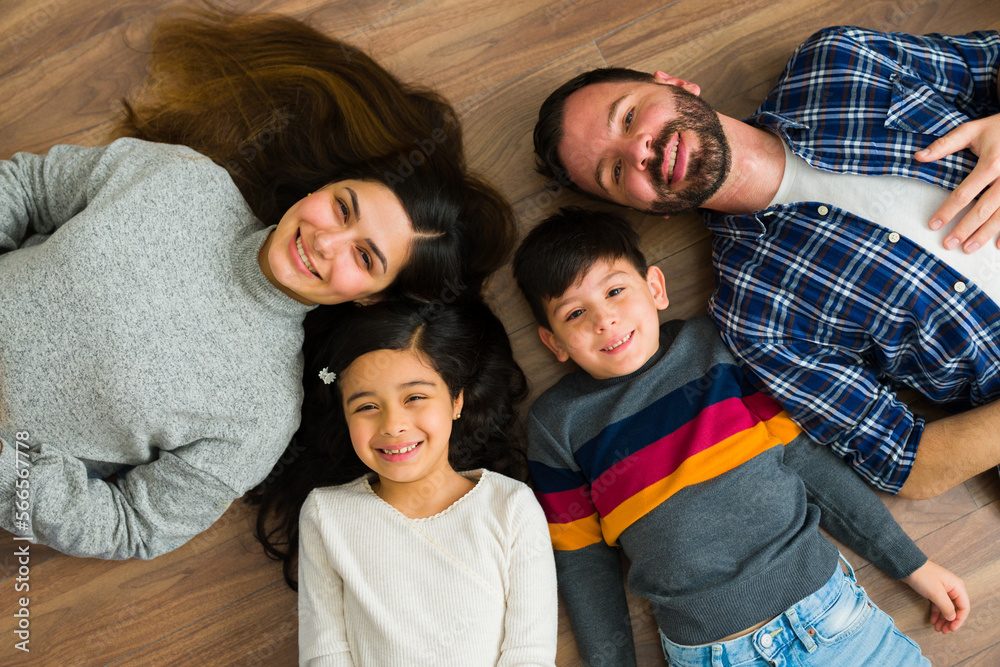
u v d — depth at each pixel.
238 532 1.34
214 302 1.19
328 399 1.30
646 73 1.30
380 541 1.13
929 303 1.19
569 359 1.40
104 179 1.21
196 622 1.32
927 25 1.40
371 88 1.38
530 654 1.09
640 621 1.34
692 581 1.17
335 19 1.39
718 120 1.23
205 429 1.19
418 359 1.16
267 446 1.22
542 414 1.29
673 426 1.23
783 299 1.25
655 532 1.19
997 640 1.35
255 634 1.33
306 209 1.14
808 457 1.28
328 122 1.39
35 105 1.35
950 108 1.24
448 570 1.12
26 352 1.12
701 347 1.29
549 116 1.29
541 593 1.14
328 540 1.13
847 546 1.33
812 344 1.27
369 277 1.17
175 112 1.37
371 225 1.15
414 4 1.40
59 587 1.30
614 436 1.24
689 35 1.41
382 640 1.09
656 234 1.40
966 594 1.29
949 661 1.34
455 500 1.18
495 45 1.40
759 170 1.26
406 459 1.13
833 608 1.16
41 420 1.15
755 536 1.17
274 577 1.34
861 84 1.23
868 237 1.20
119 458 1.22
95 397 1.14
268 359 1.22
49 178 1.23
